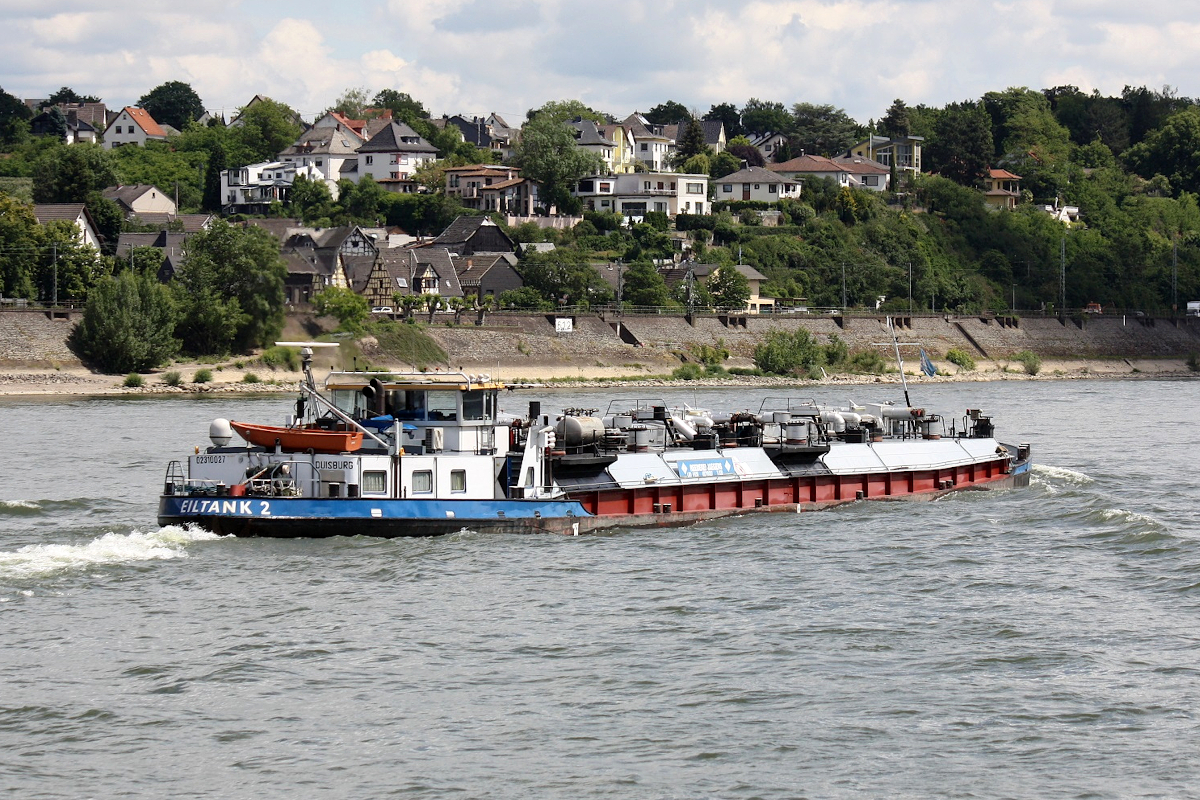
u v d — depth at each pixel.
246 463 92.81
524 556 91.19
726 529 103.50
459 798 54.41
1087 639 74.56
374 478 92.25
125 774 56.41
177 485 95.69
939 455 122.56
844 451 115.56
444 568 87.25
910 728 61.59
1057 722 62.34
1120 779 56.47
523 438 100.31
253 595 80.44
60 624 74.94
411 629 74.75
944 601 82.75
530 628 75.44
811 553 95.62
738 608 80.31
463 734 60.59
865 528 105.12
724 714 63.06
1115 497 126.69
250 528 91.06
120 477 130.25
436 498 93.69
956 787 55.69
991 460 126.62
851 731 61.16
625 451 105.88
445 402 96.81
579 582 85.38
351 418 95.19
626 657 70.75
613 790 55.19
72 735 60.19
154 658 69.69
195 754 58.41
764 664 69.94
